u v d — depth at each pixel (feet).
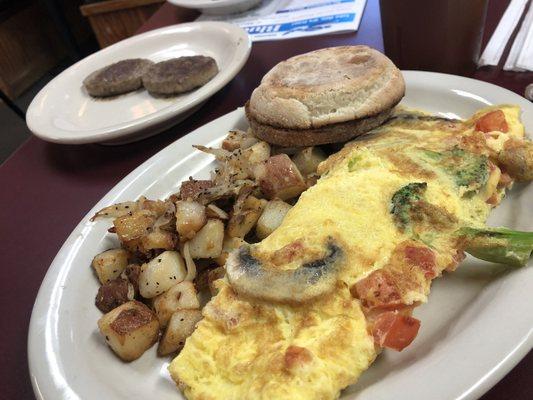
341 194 0.61
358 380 0.49
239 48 1.20
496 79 0.93
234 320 0.52
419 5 0.87
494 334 0.45
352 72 0.79
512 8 1.07
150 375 0.56
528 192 0.64
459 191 0.60
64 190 0.99
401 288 0.50
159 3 2.19
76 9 3.07
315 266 0.52
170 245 0.68
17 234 0.91
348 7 1.36
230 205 0.73
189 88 1.17
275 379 0.45
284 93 0.78
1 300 0.75
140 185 0.84
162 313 0.62
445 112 0.84
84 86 1.31
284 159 0.74
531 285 0.48
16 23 2.86
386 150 0.69
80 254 0.71
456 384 0.42
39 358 0.55
